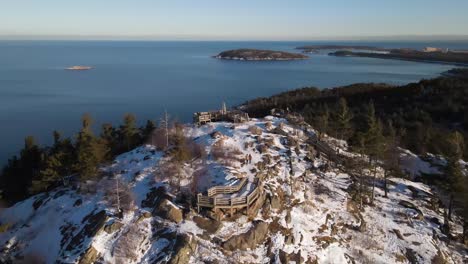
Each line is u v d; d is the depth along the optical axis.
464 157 58.66
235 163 39.91
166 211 31.94
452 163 38.25
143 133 53.84
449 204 40.69
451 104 84.88
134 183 38.03
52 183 44.94
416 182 48.53
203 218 31.45
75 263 28.97
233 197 32.34
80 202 37.19
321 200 37.84
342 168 45.06
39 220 37.62
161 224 31.20
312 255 30.78
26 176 47.81
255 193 33.78
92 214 34.19
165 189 35.31
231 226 31.22
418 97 95.62
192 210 32.09
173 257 27.97
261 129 50.03
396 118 80.75
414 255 32.94
